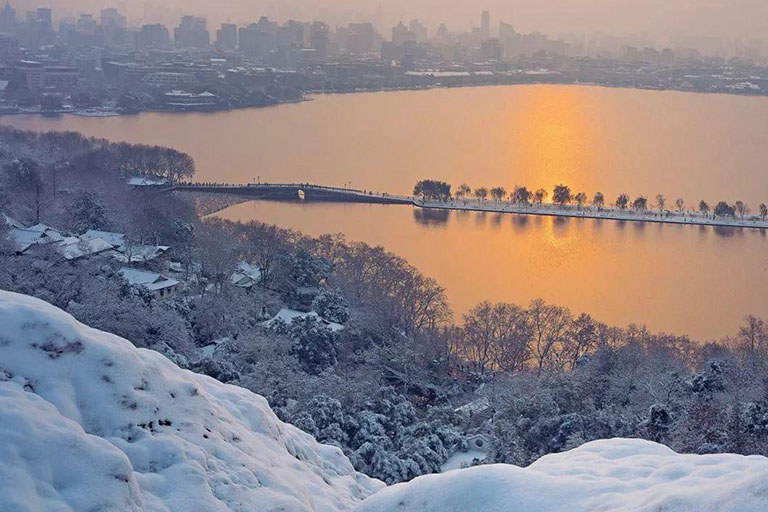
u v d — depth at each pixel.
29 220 142.38
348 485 30.83
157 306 90.12
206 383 30.41
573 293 149.50
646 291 151.75
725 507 17.25
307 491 26.17
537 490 20.31
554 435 63.34
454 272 160.88
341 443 60.19
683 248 185.12
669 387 73.75
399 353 95.06
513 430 64.06
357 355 97.56
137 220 140.88
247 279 122.81
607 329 106.12
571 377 76.62
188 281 117.25
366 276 124.56
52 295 86.75
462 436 66.12
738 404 60.62
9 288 85.94
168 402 25.17
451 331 106.12
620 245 186.88
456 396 89.62
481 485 20.62
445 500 20.67
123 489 20.48
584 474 21.77
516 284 153.88
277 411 62.16
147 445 23.05
